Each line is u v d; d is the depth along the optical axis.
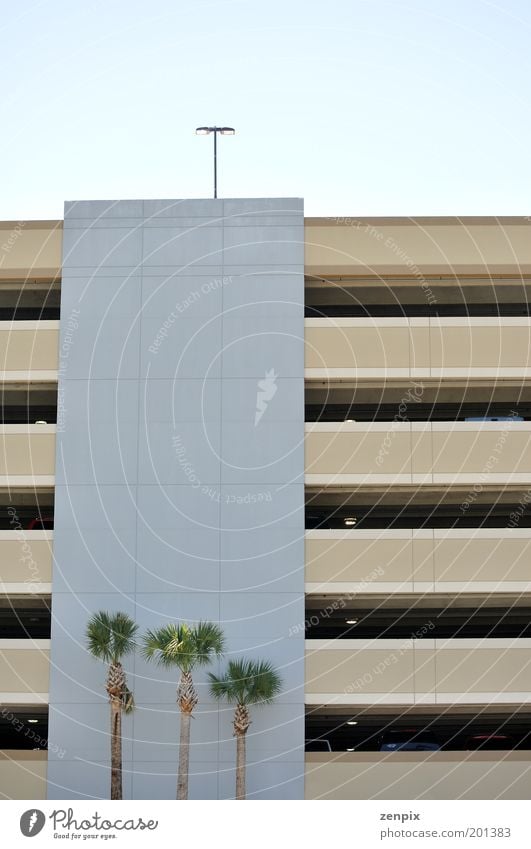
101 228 36.44
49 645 34.44
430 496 37.53
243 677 32.97
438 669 34.38
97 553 34.91
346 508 40.00
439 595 35.28
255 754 33.62
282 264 36.16
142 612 34.53
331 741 44.16
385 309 39.97
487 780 33.94
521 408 39.66
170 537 34.91
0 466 35.47
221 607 34.50
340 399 38.72
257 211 36.47
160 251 36.28
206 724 33.72
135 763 33.59
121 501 35.12
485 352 35.88
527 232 36.38
